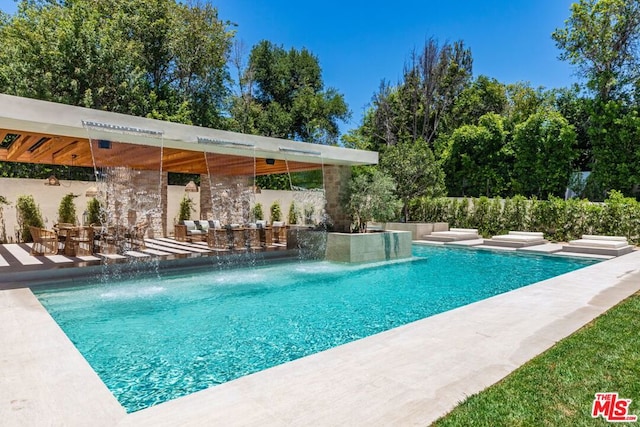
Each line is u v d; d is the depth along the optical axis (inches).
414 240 698.2
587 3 866.1
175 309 264.4
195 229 604.4
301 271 410.3
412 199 763.4
